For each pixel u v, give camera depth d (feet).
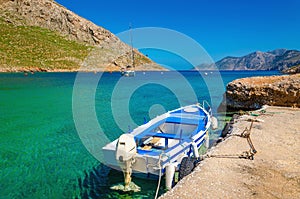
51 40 355.56
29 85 140.97
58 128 51.67
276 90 63.72
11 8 403.34
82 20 409.08
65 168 31.65
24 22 386.11
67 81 173.88
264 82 75.97
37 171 30.76
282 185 20.21
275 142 30.68
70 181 28.14
